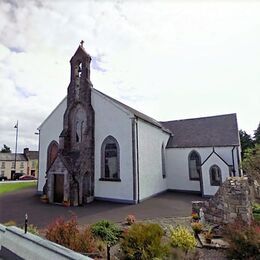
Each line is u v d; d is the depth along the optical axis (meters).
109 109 19.97
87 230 8.45
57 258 4.41
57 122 23.31
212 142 24.08
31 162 64.31
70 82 22.47
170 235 8.96
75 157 19.81
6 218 13.07
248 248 7.46
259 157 18.06
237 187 10.94
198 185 23.80
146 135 20.89
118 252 7.81
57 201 18.80
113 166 19.20
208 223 11.54
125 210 15.30
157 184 22.48
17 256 5.33
